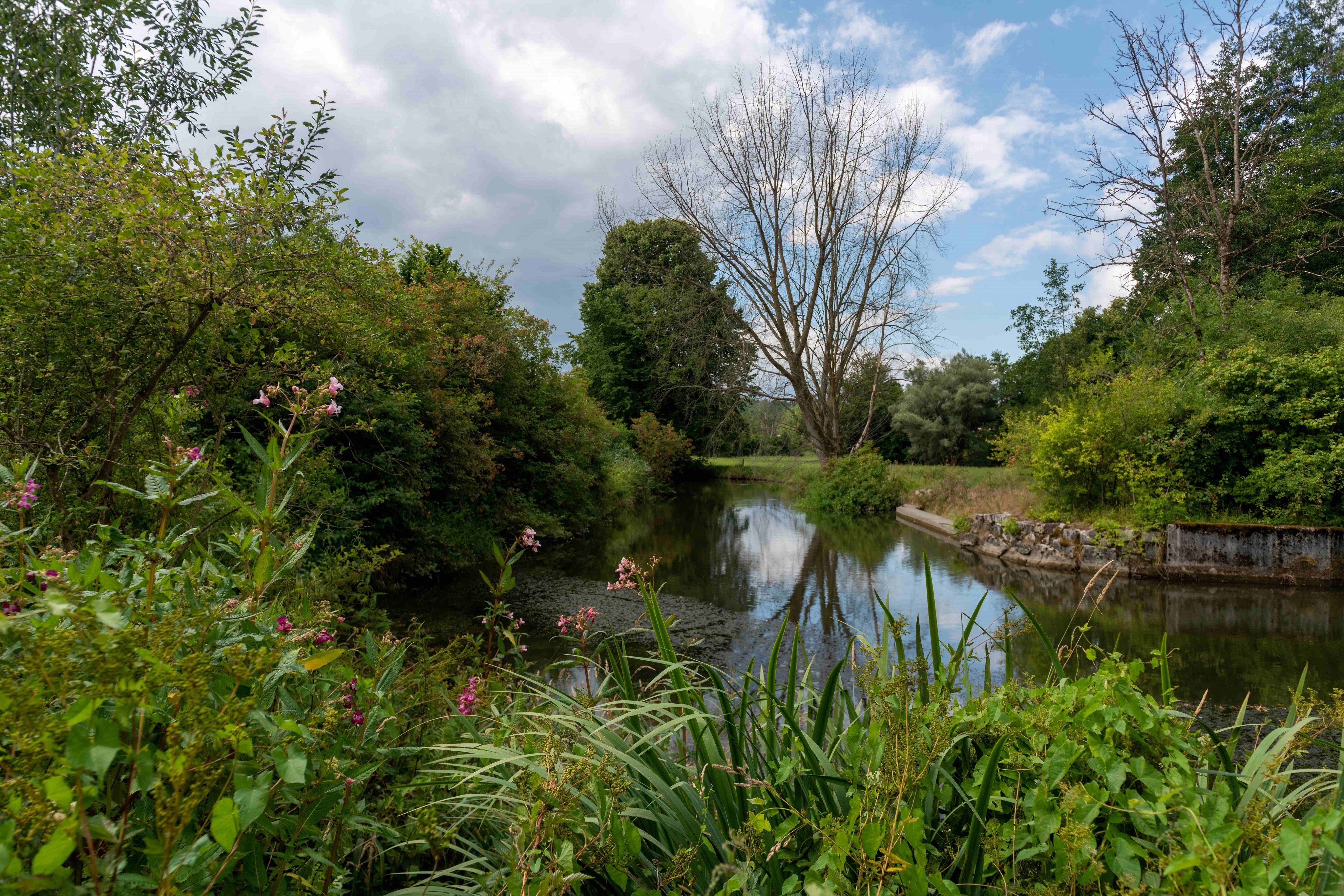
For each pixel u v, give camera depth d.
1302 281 17.20
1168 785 1.26
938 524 14.97
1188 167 18.09
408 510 8.81
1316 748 3.44
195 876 0.96
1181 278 14.95
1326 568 9.25
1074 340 27.89
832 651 6.00
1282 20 18.91
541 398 14.91
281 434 2.04
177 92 6.80
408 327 7.59
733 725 1.67
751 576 9.96
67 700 0.99
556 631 6.48
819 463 25.81
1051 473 11.36
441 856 1.66
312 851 1.23
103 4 5.92
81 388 3.58
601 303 30.53
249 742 0.98
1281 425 10.15
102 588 1.20
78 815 0.80
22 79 5.48
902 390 35.53
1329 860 0.97
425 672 2.40
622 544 13.00
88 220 3.42
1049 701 1.57
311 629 1.62
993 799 1.40
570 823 1.29
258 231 3.69
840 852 1.14
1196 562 9.56
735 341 23.48
